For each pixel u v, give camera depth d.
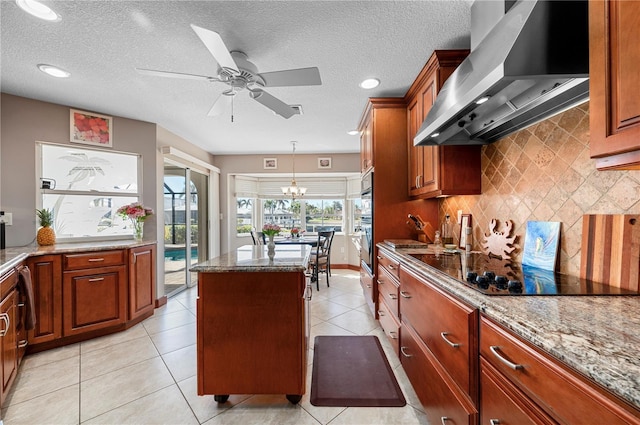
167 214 4.02
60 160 2.92
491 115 1.58
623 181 1.11
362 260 3.57
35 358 2.23
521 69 1.02
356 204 5.82
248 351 1.68
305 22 1.65
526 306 0.92
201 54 1.98
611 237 1.14
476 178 2.07
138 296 2.93
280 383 1.68
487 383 0.96
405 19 1.64
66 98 2.70
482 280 1.16
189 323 2.98
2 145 2.56
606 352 0.62
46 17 1.58
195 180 4.80
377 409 1.68
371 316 3.18
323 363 2.20
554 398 0.68
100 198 3.18
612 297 1.00
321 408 1.69
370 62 2.11
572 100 1.29
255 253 2.18
